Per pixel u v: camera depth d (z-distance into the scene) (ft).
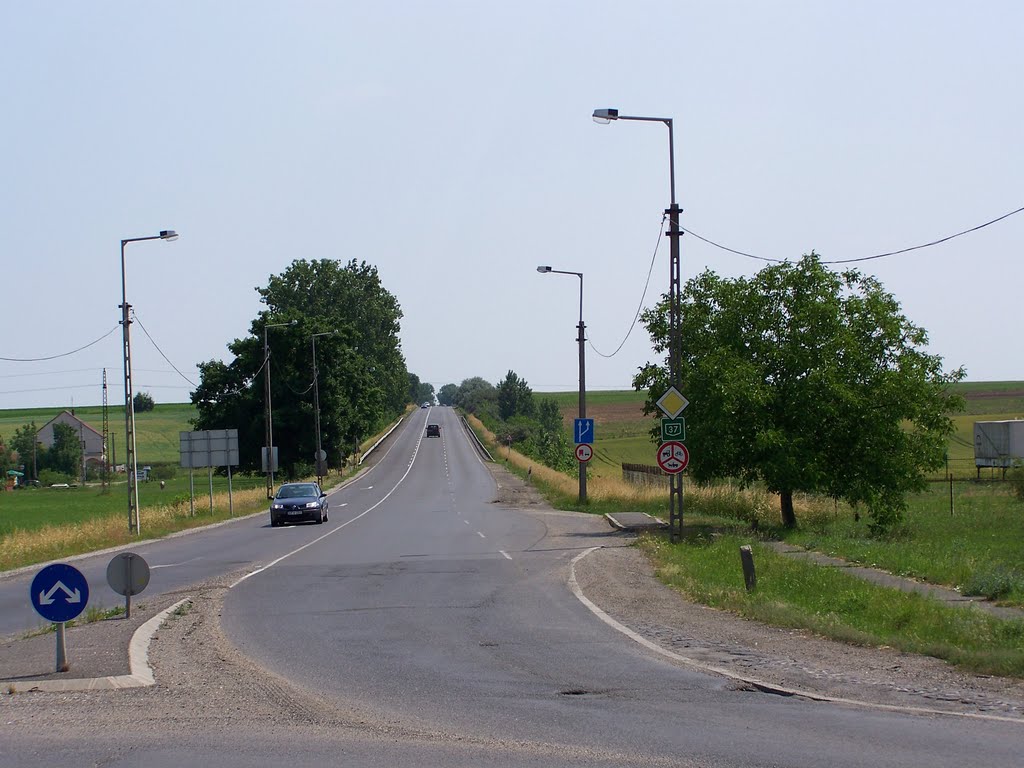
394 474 288.10
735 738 25.70
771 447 101.60
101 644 41.73
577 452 157.28
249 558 88.94
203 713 29.60
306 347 301.84
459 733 26.68
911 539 96.58
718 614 49.06
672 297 86.58
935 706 29.32
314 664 37.47
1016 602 51.37
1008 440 222.89
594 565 72.79
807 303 104.63
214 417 302.86
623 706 29.66
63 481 411.75
